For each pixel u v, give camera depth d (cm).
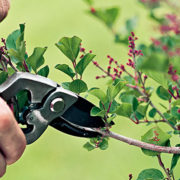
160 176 260
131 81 300
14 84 223
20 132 210
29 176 741
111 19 238
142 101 291
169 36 233
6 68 252
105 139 270
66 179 732
